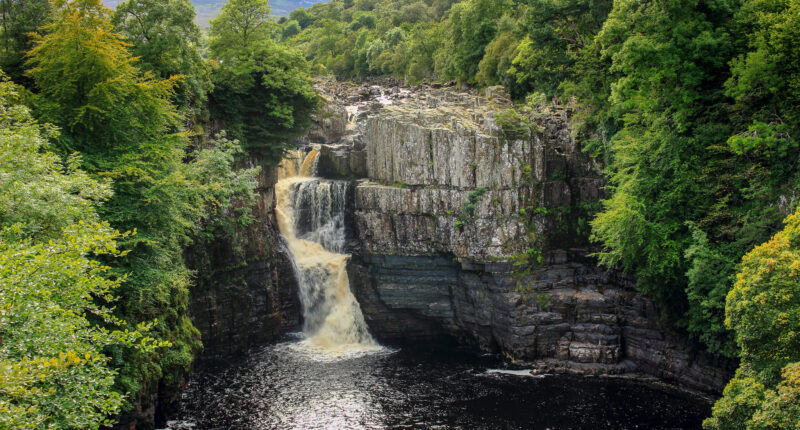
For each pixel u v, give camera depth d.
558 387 56.41
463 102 78.12
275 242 72.44
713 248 47.81
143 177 41.16
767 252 34.50
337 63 177.25
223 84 65.81
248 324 67.38
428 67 138.25
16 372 20.22
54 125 40.50
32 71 42.47
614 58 50.78
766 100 48.25
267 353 66.44
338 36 188.00
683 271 52.41
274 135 69.62
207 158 56.38
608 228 54.56
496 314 63.97
